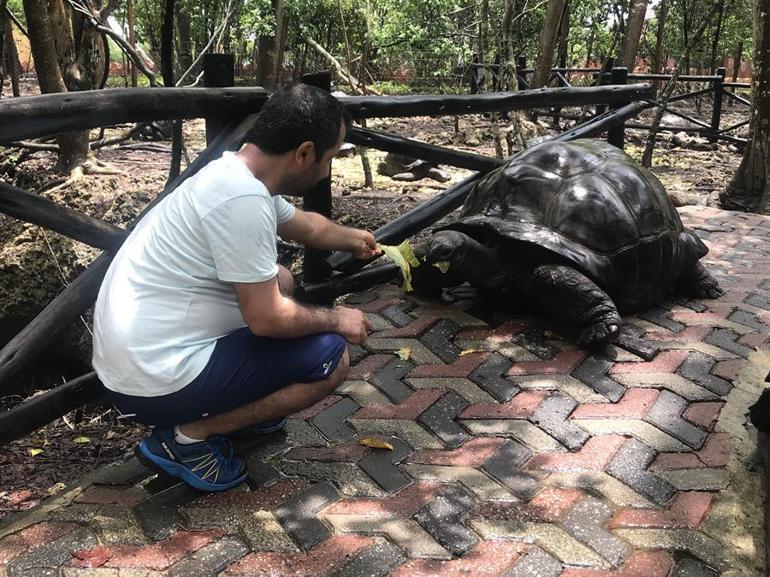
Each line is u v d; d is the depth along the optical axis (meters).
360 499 2.24
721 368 3.00
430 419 2.68
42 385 5.10
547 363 3.05
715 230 5.19
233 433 2.52
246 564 1.97
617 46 14.47
